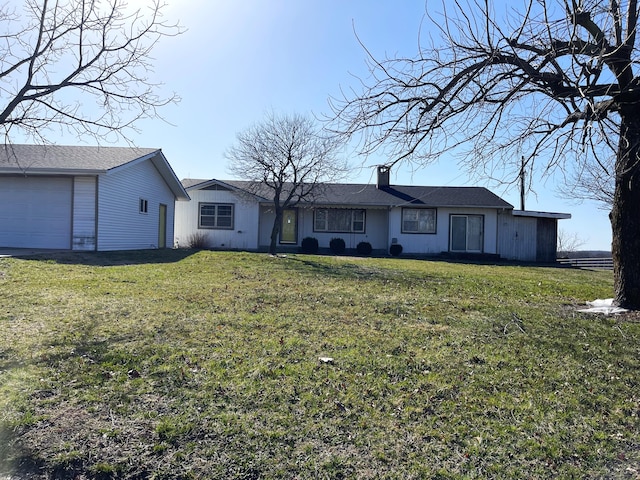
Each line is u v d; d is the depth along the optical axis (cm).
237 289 952
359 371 484
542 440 358
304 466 317
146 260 1409
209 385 433
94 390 414
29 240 1559
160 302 781
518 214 2378
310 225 2483
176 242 2373
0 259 1162
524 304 898
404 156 683
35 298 774
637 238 832
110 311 702
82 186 1545
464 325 693
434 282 1193
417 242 2409
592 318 768
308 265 1490
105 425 358
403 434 361
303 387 436
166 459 321
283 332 621
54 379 435
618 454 344
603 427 384
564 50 579
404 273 1371
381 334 629
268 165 1898
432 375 479
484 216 2403
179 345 546
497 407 411
